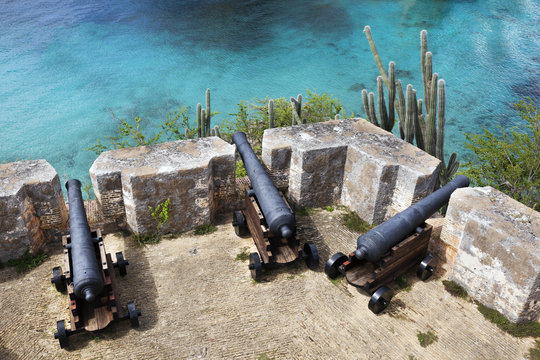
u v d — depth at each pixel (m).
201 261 9.41
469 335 8.00
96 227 9.95
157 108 32.31
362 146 10.21
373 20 45.72
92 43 41.03
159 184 9.38
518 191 14.18
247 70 37.03
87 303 7.90
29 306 8.37
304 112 18.83
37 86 34.81
